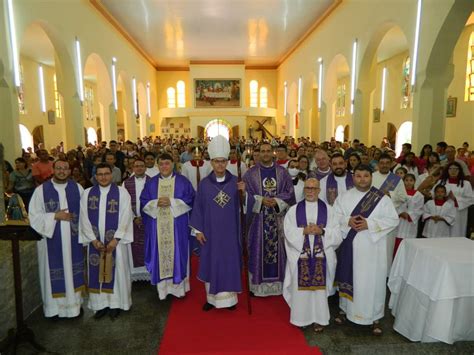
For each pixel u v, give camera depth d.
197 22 15.10
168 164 3.96
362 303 3.17
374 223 3.11
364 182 3.24
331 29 13.27
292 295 3.27
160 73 25.69
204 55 22.45
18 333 2.90
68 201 3.49
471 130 11.41
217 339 3.13
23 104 16.53
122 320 3.53
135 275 4.54
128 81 17.66
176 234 3.92
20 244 3.55
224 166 3.69
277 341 3.09
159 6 13.11
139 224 4.50
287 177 3.97
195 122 24.23
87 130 23.17
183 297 4.05
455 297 2.74
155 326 3.42
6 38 7.14
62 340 3.18
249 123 25.64
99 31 12.77
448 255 2.83
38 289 3.82
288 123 22.03
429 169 5.92
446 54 7.04
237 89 24.27
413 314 3.07
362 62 10.52
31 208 3.40
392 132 17.17
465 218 5.09
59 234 3.43
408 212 4.81
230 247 3.62
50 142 18.89
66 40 9.85
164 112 25.11
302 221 3.28
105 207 3.52
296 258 3.24
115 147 8.55
